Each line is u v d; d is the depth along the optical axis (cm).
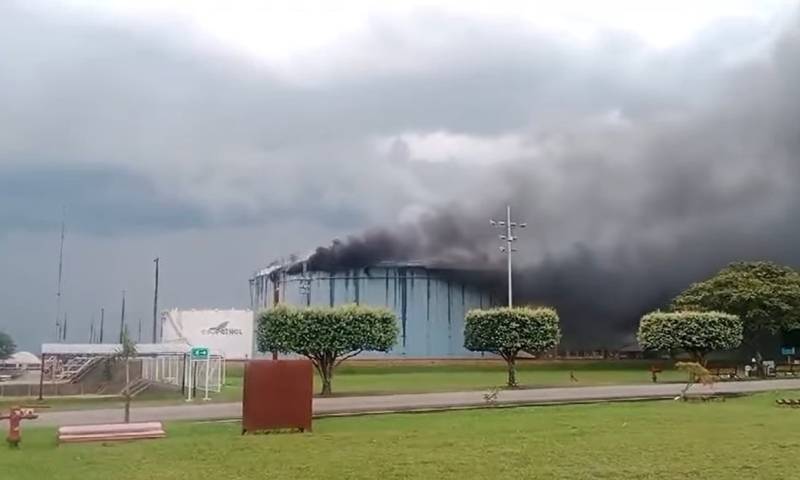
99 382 4647
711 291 6438
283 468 1503
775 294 6172
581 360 8881
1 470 1540
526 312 4306
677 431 2025
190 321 7469
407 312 9938
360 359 8562
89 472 1498
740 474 1383
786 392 3503
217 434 2120
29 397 3956
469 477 1384
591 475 1391
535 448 1730
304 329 3688
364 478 1385
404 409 2838
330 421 2467
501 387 4019
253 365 2134
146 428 2047
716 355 7169
